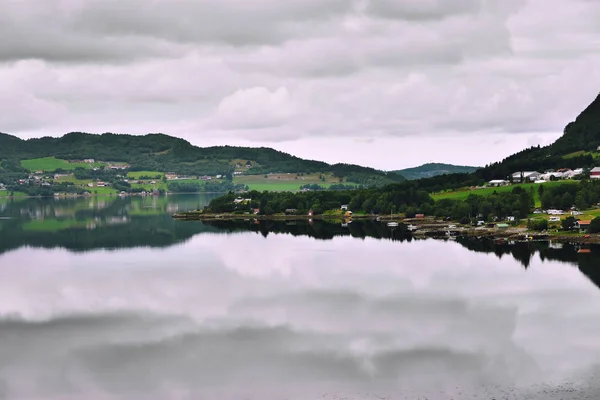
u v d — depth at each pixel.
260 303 147.75
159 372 107.12
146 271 187.38
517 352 112.50
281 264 197.38
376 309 141.00
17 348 119.31
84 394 99.75
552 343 116.75
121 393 99.88
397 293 155.25
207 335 124.75
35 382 104.19
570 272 174.38
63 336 125.56
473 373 103.56
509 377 101.75
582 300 145.25
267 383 101.75
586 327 125.69
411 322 130.88
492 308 140.00
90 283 170.62
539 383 98.94
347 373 104.81
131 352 116.31
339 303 146.50
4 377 106.25
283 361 110.44
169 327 130.25
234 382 102.56
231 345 118.88
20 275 182.62
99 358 113.69
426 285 162.88
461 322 130.25
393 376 103.12
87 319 136.62
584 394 94.44
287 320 133.75
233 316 137.25
